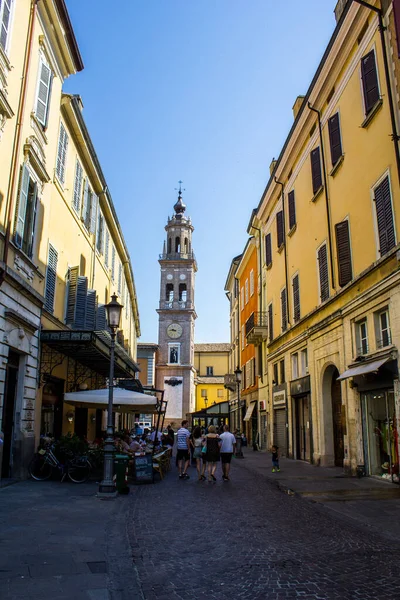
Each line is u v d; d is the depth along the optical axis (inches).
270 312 1148.5
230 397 2271.2
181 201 3186.5
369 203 585.3
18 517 343.3
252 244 1412.4
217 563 249.4
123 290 1473.9
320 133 762.8
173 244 3065.9
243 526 340.5
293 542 293.3
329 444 755.4
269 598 199.6
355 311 617.6
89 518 354.3
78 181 821.9
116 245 1296.8
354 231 631.2
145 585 215.0
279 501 456.4
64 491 484.1
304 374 884.6
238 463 917.8
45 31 588.7
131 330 1802.4
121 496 486.0
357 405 613.6
